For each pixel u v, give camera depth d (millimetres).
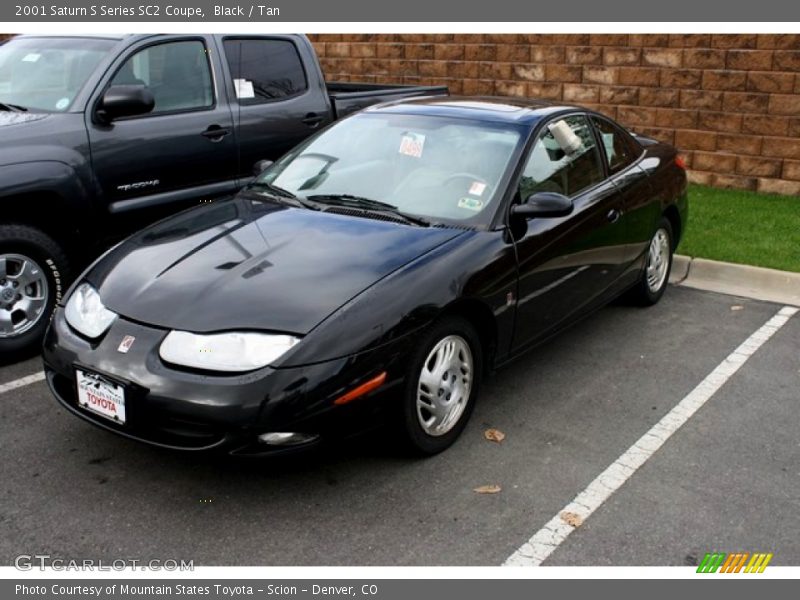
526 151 4625
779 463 4020
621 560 3312
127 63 5652
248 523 3508
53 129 5191
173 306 3621
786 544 3420
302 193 4691
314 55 6902
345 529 3475
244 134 6242
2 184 4859
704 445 4172
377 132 4961
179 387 3385
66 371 3721
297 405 3373
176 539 3408
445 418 4008
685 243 7188
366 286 3676
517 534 3455
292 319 3496
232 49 6289
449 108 5074
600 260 5086
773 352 5336
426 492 3730
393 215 4340
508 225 4316
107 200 5438
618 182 5359
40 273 5125
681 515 3594
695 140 9219
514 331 4367
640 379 4918
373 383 3549
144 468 3896
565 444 4164
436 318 3781
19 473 3836
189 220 4504
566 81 9914
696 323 5828
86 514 3553
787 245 7102
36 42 5984
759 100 8727
